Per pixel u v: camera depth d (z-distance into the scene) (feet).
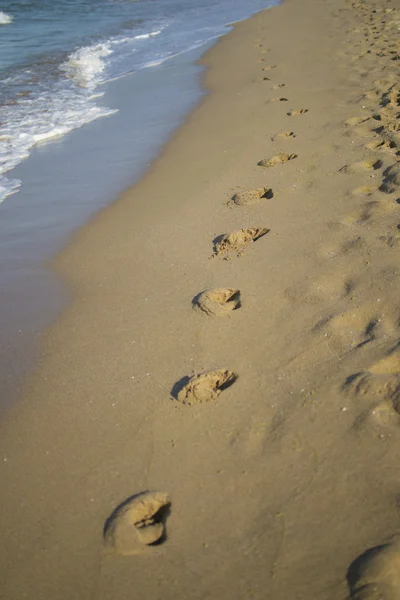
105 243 14.28
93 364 10.07
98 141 21.36
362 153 16.53
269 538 6.64
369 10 41.29
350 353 8.96
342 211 13.38
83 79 30.09
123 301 11.78
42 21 47.11
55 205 16.66
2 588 6.71
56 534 7.21
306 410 8.13
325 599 5.94
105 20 47.75
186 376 9.36
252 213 14.23
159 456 7.99
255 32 38.37
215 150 19.15
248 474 7.45
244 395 8.69
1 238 15.07
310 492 7.04
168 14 49.98
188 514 7.13
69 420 8.90
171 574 6.50
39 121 23.72
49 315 11.78
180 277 12.22
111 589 6.49
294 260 11.81
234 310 10.69
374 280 10.48
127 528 7.02
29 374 10.12
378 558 6.09
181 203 15.67
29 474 8.09
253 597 6.12
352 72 25.99
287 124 20.40
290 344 9.50
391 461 7.14
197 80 28.35
